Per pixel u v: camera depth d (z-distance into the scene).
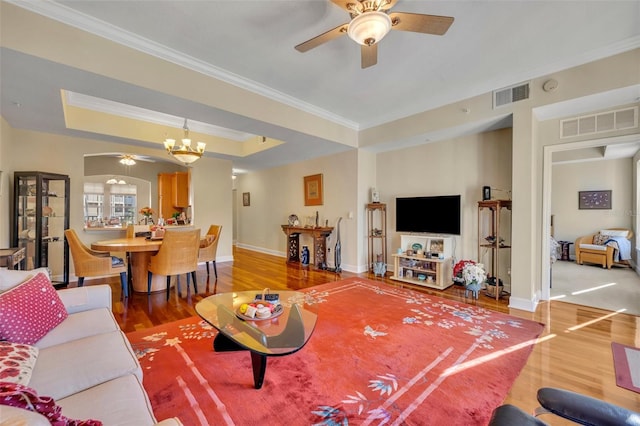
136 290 3.95
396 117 4.51
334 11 2.21
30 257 3.88
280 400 1.70
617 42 2.63
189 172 6.30
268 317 2.06
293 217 6.49
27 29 2.07
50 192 4.15
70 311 1.97
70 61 2.24
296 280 4.64
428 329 2.70
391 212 5.29
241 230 8.70
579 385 1.85
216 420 1.54
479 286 3.60
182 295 3.79
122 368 1.31
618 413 0.86
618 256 5.45
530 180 3.24
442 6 2.15
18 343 1.39
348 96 3.82
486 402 1.68
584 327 2.74
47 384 1.15
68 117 3.89
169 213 7.19
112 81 2.50
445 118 3.94
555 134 3.45
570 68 2.94
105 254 4.24
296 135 4.24
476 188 4.23
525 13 2.22
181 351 2.28
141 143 4.83
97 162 7.09
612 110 3.10
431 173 4.73
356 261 5.24
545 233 3.56
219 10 2.18
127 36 2.47
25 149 3.97
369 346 2.37
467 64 3.01
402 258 4.70
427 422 1.52
